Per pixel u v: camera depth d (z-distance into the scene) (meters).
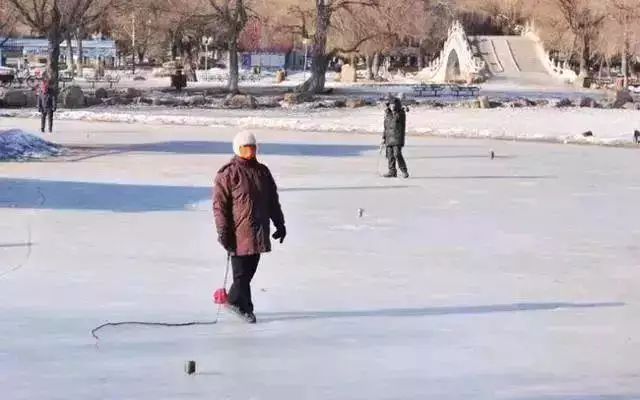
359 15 83.81
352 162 34.91
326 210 22.62
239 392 9.02
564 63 126.00
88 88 87.31
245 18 82.38
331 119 58.09
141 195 24.44
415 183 28.62
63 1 75.38
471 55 122.25
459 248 17.86
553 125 55.00
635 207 24.14
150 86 97.12
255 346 10.77
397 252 17.30
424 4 94.81
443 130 50.25
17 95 64.88
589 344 11.06
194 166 31.86
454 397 8.95
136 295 13.33
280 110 66.00
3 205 22.25
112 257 16.17
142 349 10.55
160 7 82.94
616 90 79.06
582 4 114.75
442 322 12.07
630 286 14.62
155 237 18.27
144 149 38.16
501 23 145.12
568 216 22.39
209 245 17.47
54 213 21.16
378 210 22.78
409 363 10.14
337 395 8.96
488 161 36.16
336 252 17.19
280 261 16.22
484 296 13.71
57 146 36.88
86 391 8.96
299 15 86.69
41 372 9.56
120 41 134.88
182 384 9.25
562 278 15.16
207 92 82.00
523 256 17.12
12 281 14.11
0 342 10.70
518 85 112.69
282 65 144.00
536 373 9.81
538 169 33.44
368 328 11.70
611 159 37.69
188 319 12.01
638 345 11.03
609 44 112.12
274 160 35.12
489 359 10.34
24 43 119.31
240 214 11.68
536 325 11.97
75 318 11.92
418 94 84.38
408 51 146.25
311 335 11.32
